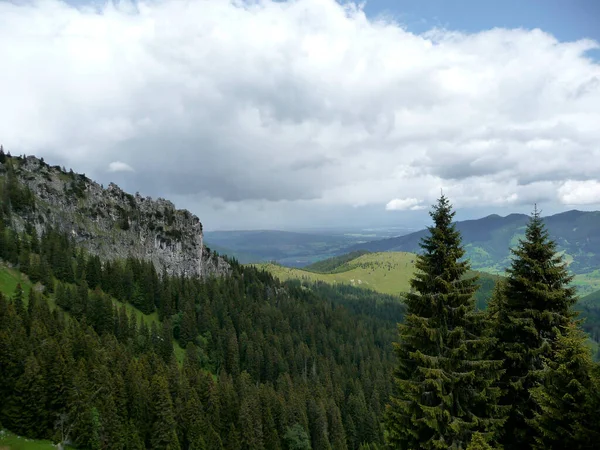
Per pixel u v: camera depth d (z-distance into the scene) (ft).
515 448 100.01
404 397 106.42
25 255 495.00
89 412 272.92
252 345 593.42
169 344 490.90
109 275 598.34
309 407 429.79
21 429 259.19
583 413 82.53
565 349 87.35
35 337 308.19
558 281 106.11
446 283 99.14
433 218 106.32
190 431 309.63
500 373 95.40
